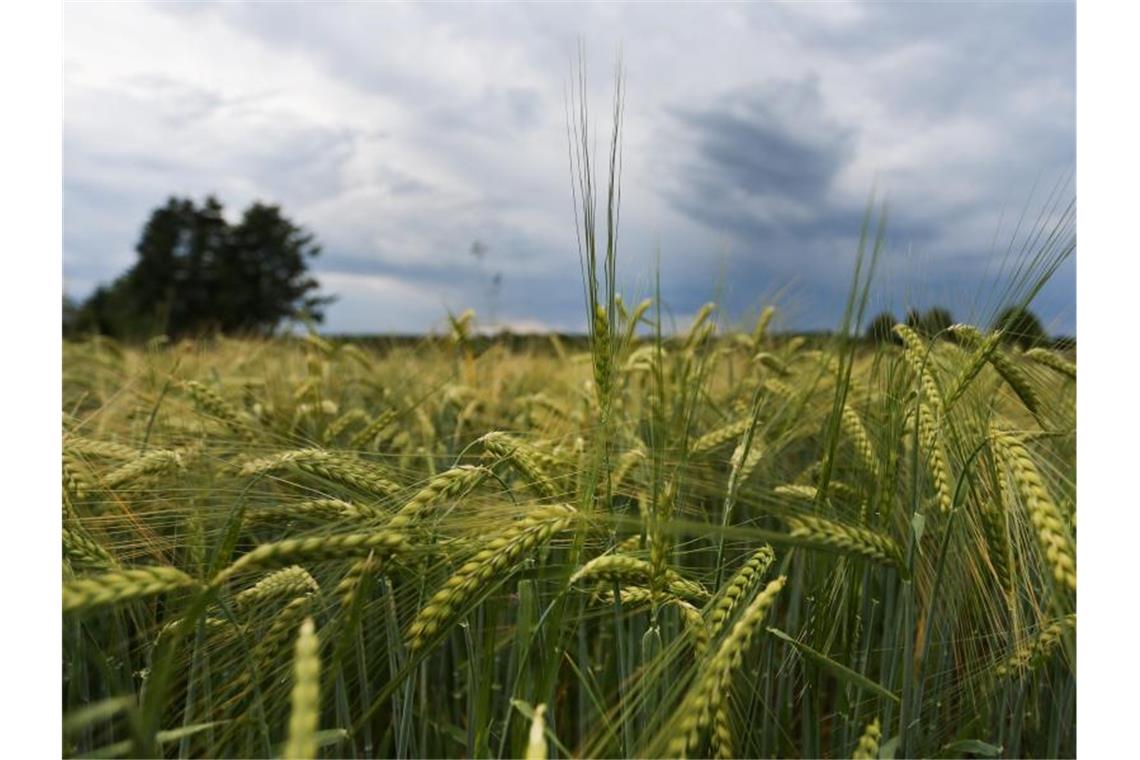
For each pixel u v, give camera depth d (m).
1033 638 2.26
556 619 1.94
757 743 2.66
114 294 45.91
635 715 2.20
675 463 2.75
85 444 2.73
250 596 2.06
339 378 6.95
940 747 2.46
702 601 2.22
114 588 1.48
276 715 2.05
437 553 1.93
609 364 2.20
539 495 2.31
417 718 2.98
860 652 2.56
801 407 3.55
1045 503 1.89
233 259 52.12
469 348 6.10
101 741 2.22
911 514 2.21
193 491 2.54
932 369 2.63
